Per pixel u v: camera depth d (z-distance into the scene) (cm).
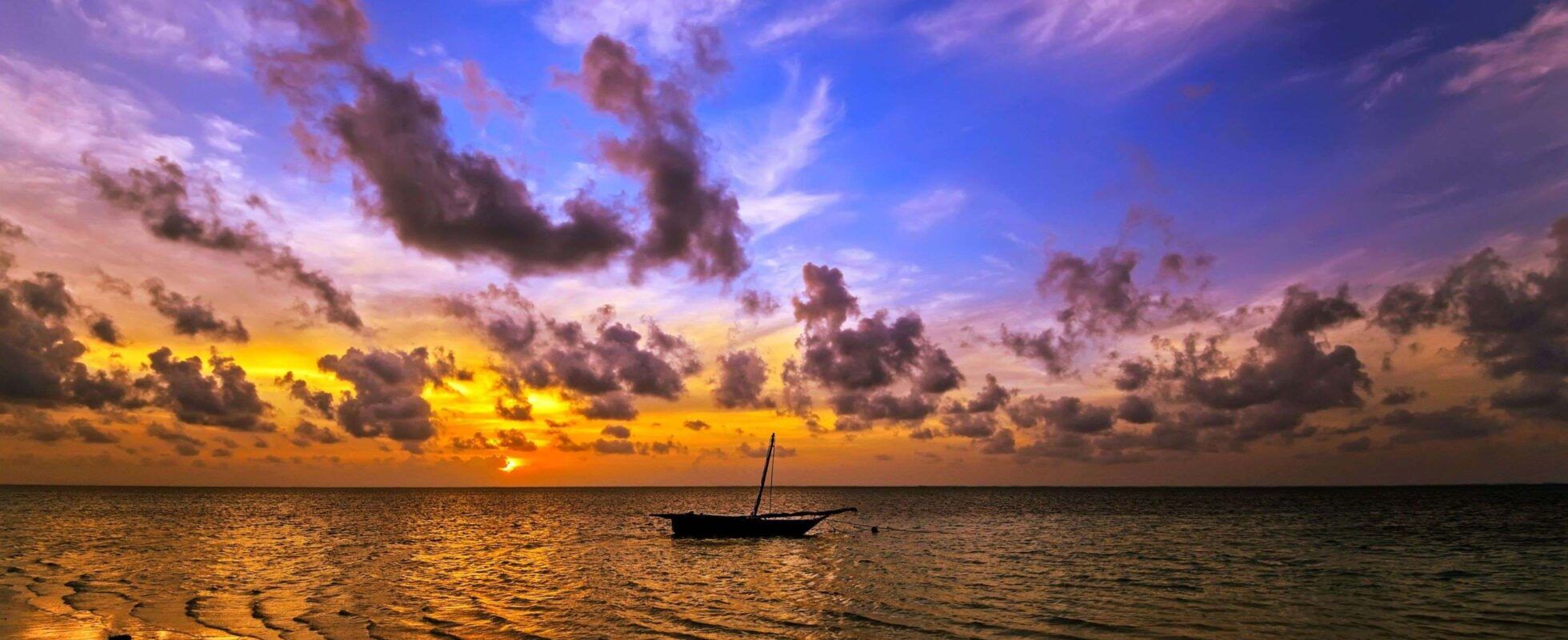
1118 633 2817
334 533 8038
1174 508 15288
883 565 5047
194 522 9575
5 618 2769
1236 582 4162
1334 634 2811
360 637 2541
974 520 11119
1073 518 11650
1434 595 3675
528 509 15525
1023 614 3180
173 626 2655
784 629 2834
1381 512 12719
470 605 3269
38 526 8175
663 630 2777
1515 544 6519
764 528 6669
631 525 9931
